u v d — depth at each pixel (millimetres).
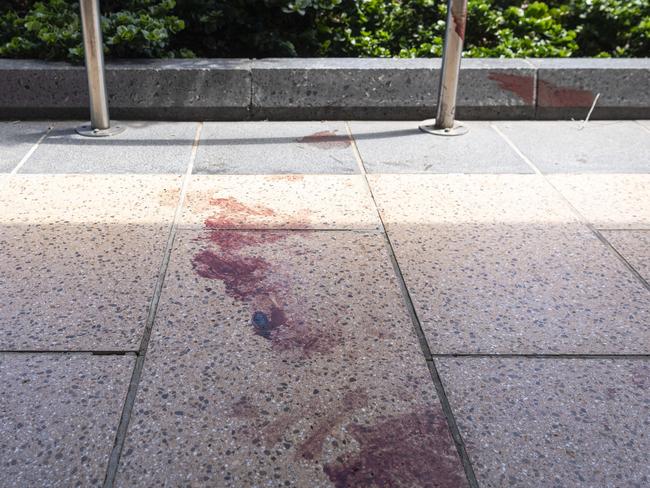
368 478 2145
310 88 5602
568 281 3303
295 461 2203
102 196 4098
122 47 5586
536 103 5766
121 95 5480
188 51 6117
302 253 3482
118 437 2275
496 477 2158
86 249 3469
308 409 2428
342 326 2910
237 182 4359
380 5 6910
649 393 2549
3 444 2225
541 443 2297
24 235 3594
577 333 2906
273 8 6246
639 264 3475
